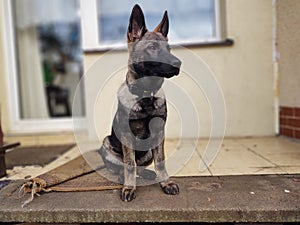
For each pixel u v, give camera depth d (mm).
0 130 1721
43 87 4016
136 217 1124
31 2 3787
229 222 1114
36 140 2883
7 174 1639
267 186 1312
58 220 1149
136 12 1245
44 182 1322
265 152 1988
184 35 3334
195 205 1136
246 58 2582
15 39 3516
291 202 1143
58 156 2102
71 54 4395
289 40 2273
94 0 2682
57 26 4223
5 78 3363
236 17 2551
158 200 1191
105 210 1135
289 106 2357
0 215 1162
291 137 2367
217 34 2871
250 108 2611
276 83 2555
